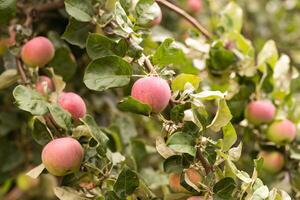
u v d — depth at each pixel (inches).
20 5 62.4
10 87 65.6
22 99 50.4
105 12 54.2
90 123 51.0
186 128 49.1
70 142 49.7
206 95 49.1
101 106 73.4
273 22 99.1
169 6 62.9
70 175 51.6
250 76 63.9
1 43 64.2
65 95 53.1
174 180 51.5
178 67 64.5
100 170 51.4
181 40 78.1
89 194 51.6
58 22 68.9
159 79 49.3
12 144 71.0
